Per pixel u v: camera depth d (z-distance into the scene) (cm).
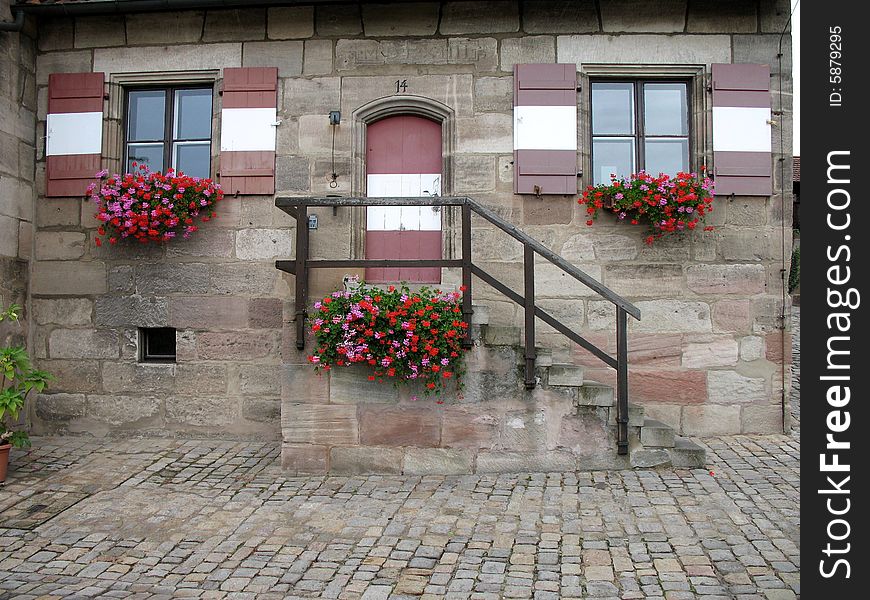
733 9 685
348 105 698
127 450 650
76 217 711
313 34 702
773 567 384
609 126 707
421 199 552
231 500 512
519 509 479
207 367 700
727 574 378
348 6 700
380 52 699
